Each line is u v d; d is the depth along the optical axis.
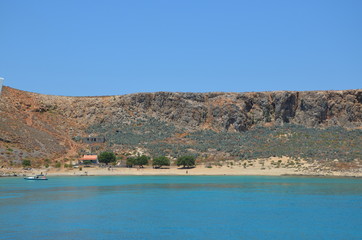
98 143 186.25
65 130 199.62
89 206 77.19
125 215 68.81
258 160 161.75
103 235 55.88
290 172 142.50
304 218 66.56
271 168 149.62
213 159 167.25
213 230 58.88
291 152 165.50
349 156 152.75
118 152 176.38
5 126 173.62
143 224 62.38
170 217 67.19
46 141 176.75
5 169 144.25
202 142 188.25
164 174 148.62
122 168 158.00
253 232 57.69
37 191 99.00
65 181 125.44
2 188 105.75
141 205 78.62
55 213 70.12
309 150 165.25
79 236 55.25
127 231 58.03
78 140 189.75
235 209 74.19
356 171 137.88
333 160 150.50
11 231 57.62
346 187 105.38
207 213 70.75
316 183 115.62
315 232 57.75
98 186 110.38
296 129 199.12
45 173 145.38
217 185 111.81
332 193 94.06
